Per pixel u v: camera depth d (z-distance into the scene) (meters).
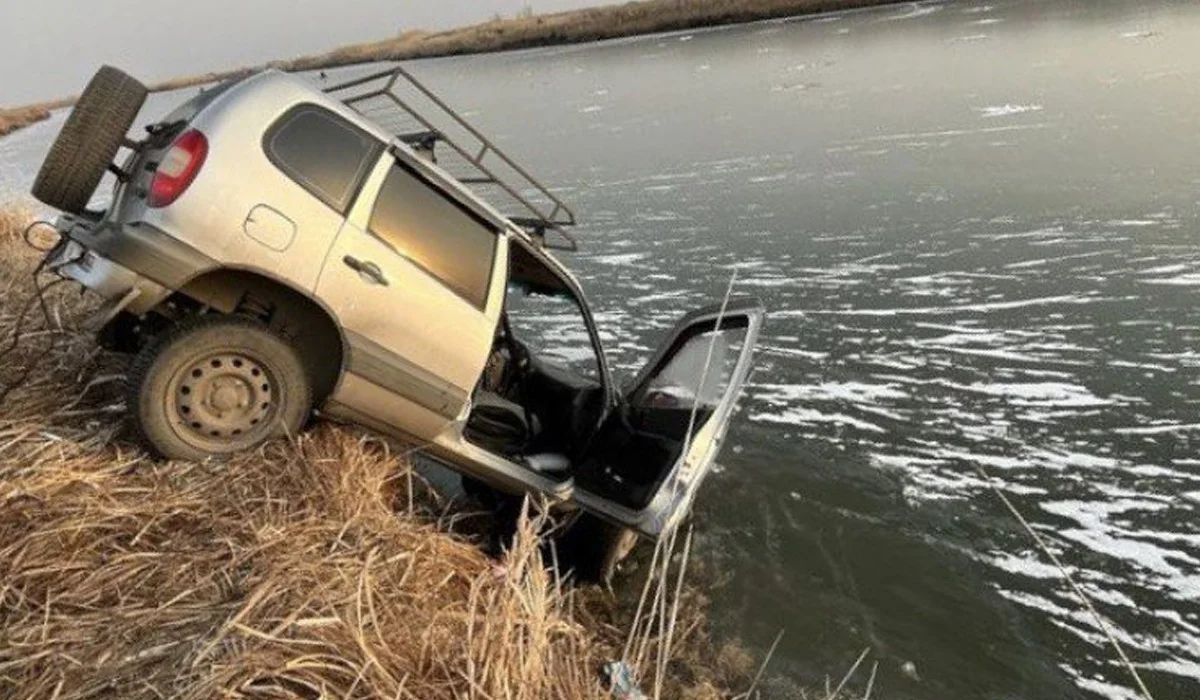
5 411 3.93
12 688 2.48
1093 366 7.02
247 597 2.95
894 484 5.77
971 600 4.63
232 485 3.69
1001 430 6.28
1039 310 8.23
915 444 6.23
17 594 2.90
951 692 4.02
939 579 4.82
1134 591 4.57
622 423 5.40
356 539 3.58
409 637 2.97
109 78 3.68
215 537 3.36
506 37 68.81
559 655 3.40
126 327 4.16
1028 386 6.85
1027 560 4.91
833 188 13.91
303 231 3.75
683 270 10.84
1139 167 12.39
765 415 6.89
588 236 12.98
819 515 5.48
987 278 9.22
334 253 3.84
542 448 5.41
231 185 3.58
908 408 6.76
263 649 2.65
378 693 2.58
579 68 41.19
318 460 3.98
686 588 4.82
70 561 3.09
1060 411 6.43
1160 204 10.68
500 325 5.48
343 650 2.74
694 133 20.69
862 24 40.88
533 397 5.61
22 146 37.94
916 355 7.67
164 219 3.48
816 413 6.85
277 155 3.73
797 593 4.75
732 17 56.41
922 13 41.97
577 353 8.34
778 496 5.71
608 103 27.75
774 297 9.53
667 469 4.97
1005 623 4.45
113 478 3.56
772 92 25.14
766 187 14.65
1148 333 7.42
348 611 2.90
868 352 7.86
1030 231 10.48
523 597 3.15
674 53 41.72
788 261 10.69
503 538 4.95
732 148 18.34
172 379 3.64
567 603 4.45
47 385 4.25
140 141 3.95
